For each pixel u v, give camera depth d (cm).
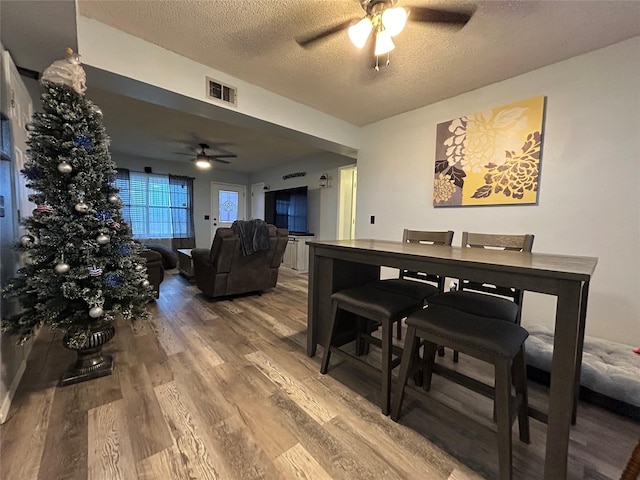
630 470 87
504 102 263
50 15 150
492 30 194
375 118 365
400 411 144
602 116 215
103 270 169
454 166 297
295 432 134
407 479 111
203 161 502
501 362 107
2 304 154
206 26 197
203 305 327
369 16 160
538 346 182
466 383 140
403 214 348
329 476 111
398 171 352
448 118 304
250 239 341
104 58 196
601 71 214
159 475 110
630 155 205
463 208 294
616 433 138
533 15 180
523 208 255
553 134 238
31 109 250
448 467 117
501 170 265
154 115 355
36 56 188
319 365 197
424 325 127
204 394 161
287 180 664
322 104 324
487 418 146
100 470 111
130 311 179
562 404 100
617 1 167
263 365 195
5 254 161
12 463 113
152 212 634
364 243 207
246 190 802
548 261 124
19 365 172
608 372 158
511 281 110
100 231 167
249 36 208
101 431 131
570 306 97
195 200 702
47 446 121
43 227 157
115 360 197
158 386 167
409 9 162
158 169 638
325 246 192
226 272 337
